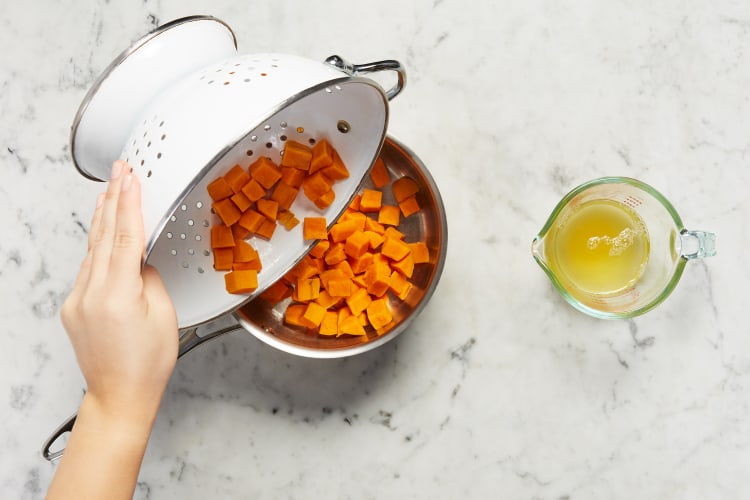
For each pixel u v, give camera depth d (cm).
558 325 96
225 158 81
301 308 93
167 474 97
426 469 97
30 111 100
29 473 98
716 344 96
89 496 71
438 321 97
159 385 74
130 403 73
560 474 96
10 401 99
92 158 79
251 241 86
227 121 71
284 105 71
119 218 71
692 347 96
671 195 97
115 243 71
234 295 84
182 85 75
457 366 97
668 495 96
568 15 97
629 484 96
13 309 99
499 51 98
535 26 98
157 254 84
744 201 96
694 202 97
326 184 84
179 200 71
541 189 97
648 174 97
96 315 71
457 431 97
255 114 71
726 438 96
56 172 99
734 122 97
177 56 77
